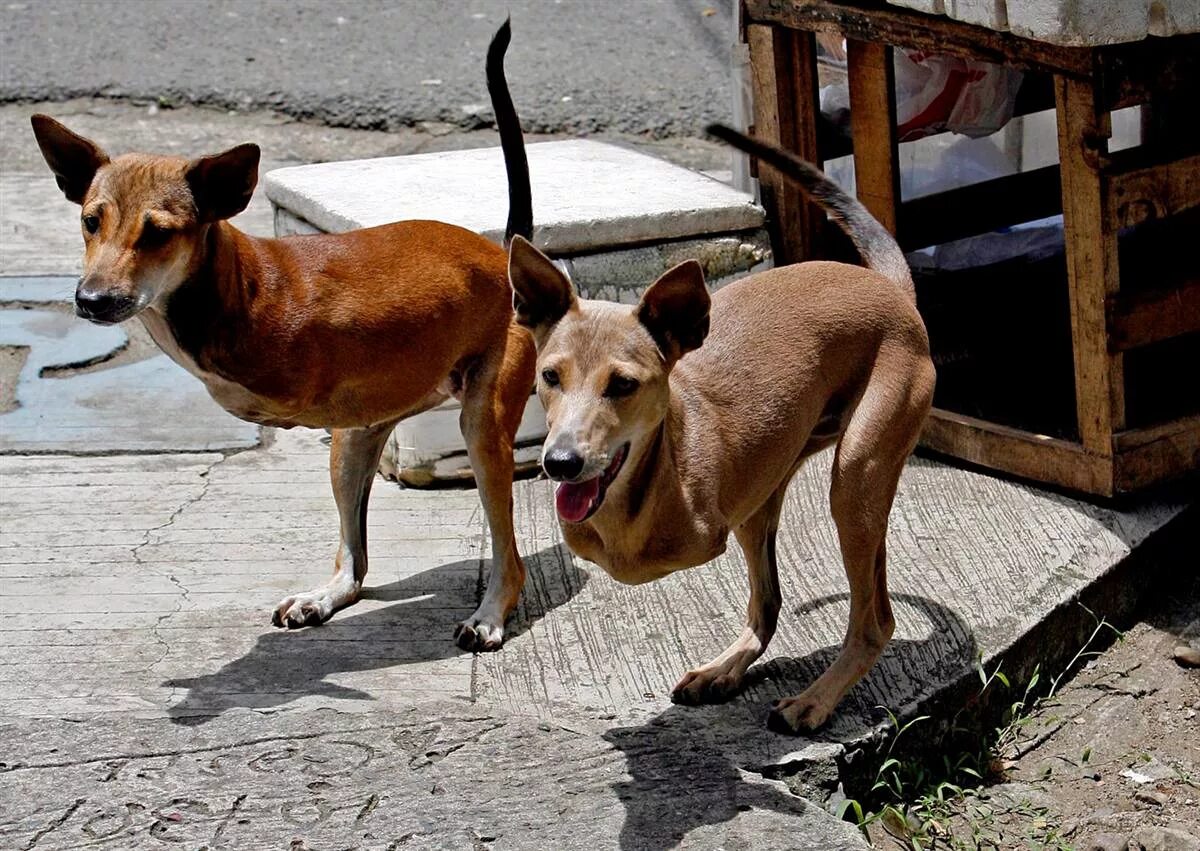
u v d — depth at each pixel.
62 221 7.83
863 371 4.15
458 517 5.45
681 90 9.30
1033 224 6.81
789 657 4.52
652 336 3.69
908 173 6.73
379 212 5.77
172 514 5.40
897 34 5.40
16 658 4.48
